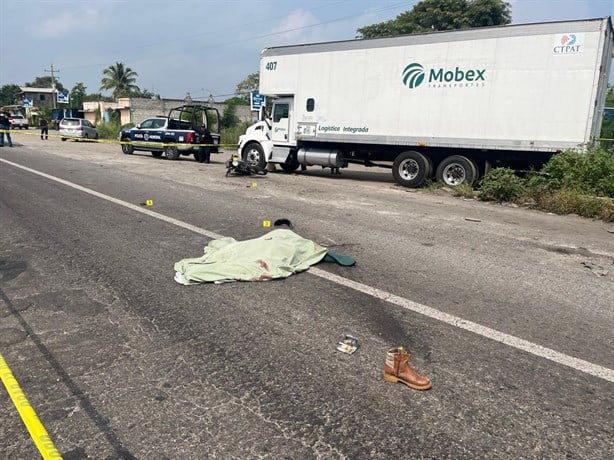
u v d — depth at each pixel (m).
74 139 30.23
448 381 3.25
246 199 10.20
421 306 4.53
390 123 13.19
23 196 9.38
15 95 111.19
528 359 3.59
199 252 6.04
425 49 12.39
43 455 2.45
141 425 2.71
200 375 3.24
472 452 2.57
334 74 13.93
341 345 3.69
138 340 3.70
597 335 4.04
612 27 11.27
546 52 10.90
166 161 18.70
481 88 11.74
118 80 69.25
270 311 4.30
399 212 9.38
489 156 12.39
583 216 9.80
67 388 3.05
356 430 2.72
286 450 2.54
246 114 45.97
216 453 2.51
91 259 5.64
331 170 16.34
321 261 5.78
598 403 3.06
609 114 20.06
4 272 5.16
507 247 6.89
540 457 2.54
